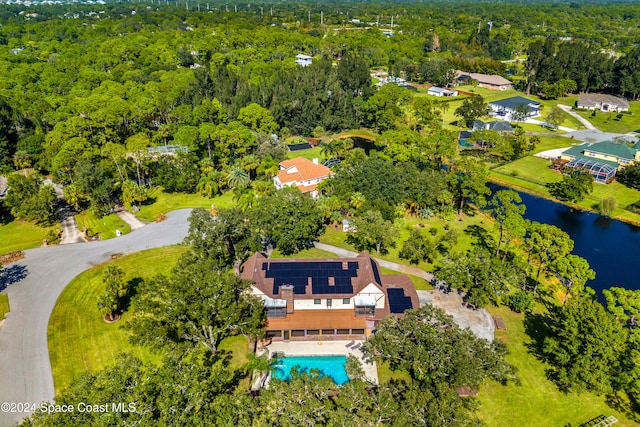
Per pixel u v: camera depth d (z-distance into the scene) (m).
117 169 106.50
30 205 86.94
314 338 61.00
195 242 70.56
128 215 96.12
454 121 175.62
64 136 113.88
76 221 93.31
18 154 114.00
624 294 56.34
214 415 38.69
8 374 53.31
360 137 162.62
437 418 39.34
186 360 53.94
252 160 112.06
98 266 76.44
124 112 128.62
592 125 172.50
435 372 46.47
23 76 175.62
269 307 59.31
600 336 49.31
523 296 65.81
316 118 162.00
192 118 134.12
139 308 52.03
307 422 40.59
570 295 71.94
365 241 81.12
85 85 169.00
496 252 81.44
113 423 34.72
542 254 69.38
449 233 79.81
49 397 50.41
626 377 48.94
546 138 156.25
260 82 163.50
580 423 48.72
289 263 65.56
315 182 109.00
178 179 103.38
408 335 51.44
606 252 88.56
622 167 120.25
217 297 53.66
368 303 60.19
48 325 61.75
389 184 94.06
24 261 77.69
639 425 48.56
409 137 118.19
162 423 35.47
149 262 78.12
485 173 97.94
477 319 64.94
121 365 41.78
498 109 185.38
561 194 111.88
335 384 48.50
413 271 77.31
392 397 43.22
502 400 51.31
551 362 56.88
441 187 96.62
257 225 77.88
